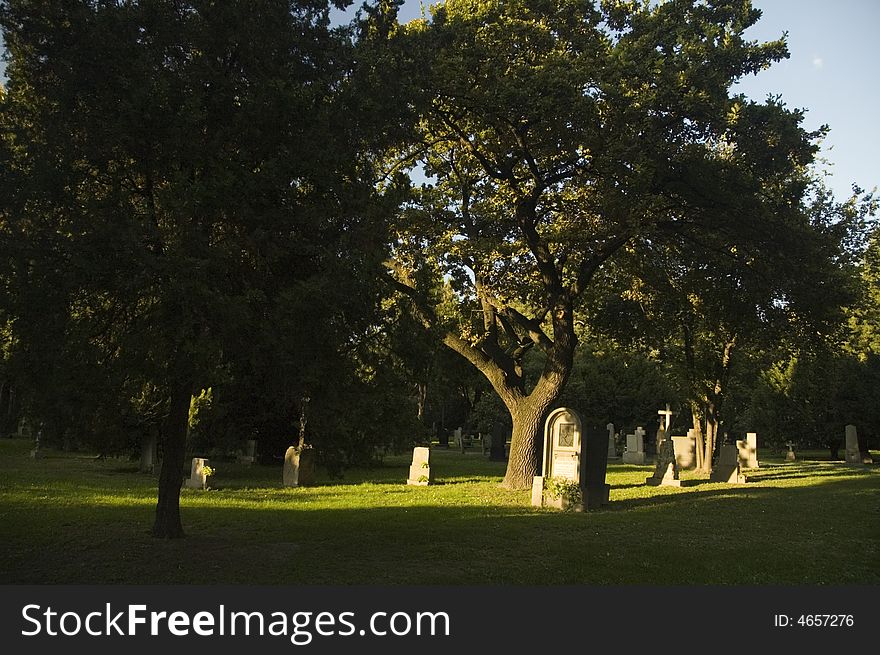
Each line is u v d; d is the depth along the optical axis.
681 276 21.42
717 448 26.92
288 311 7.44
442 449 47.38
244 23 8.15
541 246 18.22
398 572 8.30
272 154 8.21
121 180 8.07
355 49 9.48
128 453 20.11
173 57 8.23
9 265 6.89
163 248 7.25
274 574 8.05
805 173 23.36
